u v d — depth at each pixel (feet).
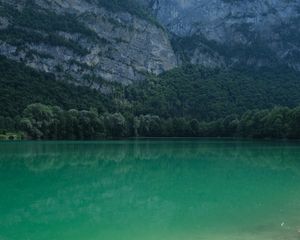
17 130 464.65
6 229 79.41
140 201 107.04
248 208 96.84
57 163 206.90
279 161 214.69
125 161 219.20
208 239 71.97
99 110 638.94
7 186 132.67
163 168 185.37
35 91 615.57
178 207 98.73
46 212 94.02
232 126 560.61
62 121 483.10
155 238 73.05
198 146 355.97
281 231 76.18
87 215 90.89
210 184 136.26
